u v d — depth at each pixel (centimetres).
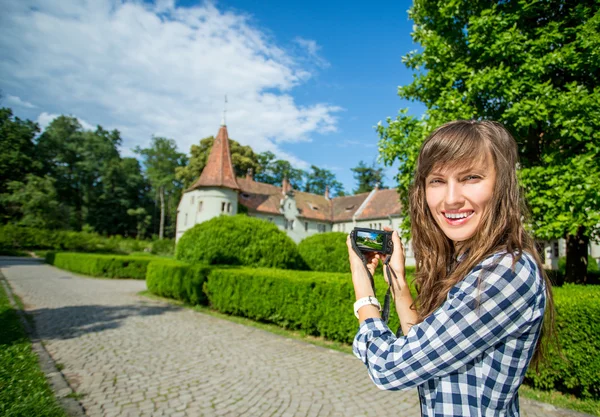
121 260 1828
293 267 1160
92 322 783
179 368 503
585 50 586
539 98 576
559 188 550
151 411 372
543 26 671
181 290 1012
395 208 3675
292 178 6022
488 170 100
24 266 2342
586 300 392
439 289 109
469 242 107
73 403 379
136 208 6162
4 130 4538
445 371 88
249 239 1092
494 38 629
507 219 98
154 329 727
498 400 87
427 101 800
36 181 4253
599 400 391
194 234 1142
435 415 93
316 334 695
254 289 787
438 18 762
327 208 4572
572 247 748
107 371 484
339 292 631
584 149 597
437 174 106
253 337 675
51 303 1006
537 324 87
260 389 433
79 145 5984
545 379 413
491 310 83
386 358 94
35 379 419
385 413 373
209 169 3562
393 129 765
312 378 470
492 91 635
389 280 128
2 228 3625
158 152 5997
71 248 3969
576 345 388
